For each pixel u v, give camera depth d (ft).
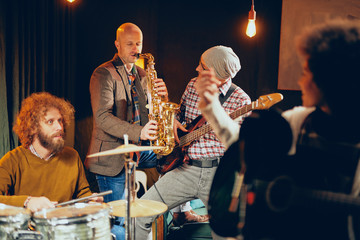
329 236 3.61
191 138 8.73
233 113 8.49
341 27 3.65
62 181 8.09
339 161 3.62
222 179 3.94
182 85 14.87
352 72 3.51
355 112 3.56
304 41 3.71
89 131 13.80
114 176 9.49
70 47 13.12
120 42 9.80
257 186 3.77
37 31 11.79
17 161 7.82
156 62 14.78
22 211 6.29
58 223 5.97
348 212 3.57
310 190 3.66
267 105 8.33
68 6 12.91
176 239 11.29
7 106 10.84
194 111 9.28
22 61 11.18
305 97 3.78
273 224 3.73
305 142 3.72
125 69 9.91
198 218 11.67
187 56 14.80
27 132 7.72
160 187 9.02
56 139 7.70
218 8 14.61
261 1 14.30
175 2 14.69
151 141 9.31
